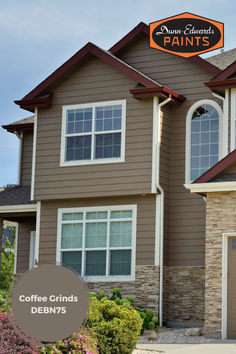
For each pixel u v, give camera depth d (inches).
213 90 756.6
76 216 802.2
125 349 486.9
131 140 773.9
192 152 788.0
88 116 803.4
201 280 755.4
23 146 952.9
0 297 532.1
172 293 765.3
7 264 1023.0
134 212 769.6
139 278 753.0
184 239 771.4
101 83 802.2
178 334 670.5
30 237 928.9
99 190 778.8
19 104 834.8
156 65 826.2
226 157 646.5
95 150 791.7
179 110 800.9
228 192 650.8
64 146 808.9
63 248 800.9
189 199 776.9
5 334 398.3
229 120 746.8
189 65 807.1
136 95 767.7
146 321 683.4
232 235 645.3
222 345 570.6
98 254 781.9
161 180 768.9
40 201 824.3
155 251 751.1
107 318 502.6
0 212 869.8
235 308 632.4
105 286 767.7
